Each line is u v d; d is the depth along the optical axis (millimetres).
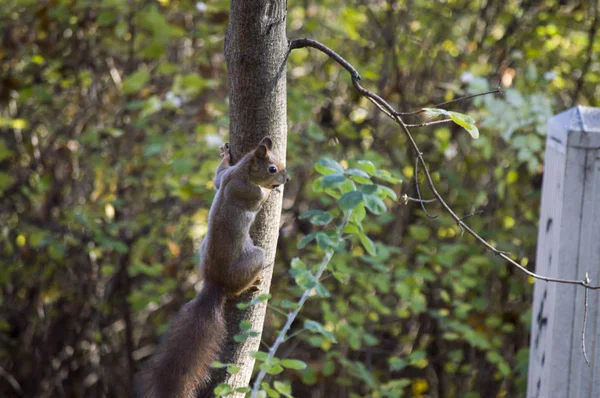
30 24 12344
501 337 11141
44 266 12625
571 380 5754
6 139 12484
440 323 10664
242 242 5793
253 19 5188
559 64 12000
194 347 5684
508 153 11711
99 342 12727
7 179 11070
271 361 5406
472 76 10219
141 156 11594
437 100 11922
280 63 5391
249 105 5457
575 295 5688
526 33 11883
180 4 11734
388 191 6000
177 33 10625
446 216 11664
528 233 11000
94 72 12562
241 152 5742
